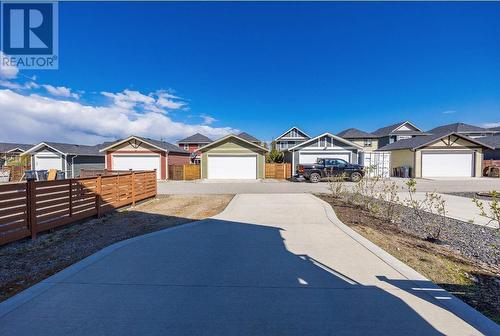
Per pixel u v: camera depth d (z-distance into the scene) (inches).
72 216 279.9
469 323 105.4
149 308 115.7
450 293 131.2
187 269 157.1
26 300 121.9
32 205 231.5
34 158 1073.5
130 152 999.6
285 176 986.1
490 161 1009.5
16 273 160.9
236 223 269.4
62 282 139.9
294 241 210.5
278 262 167.9
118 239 229.3
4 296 132.9
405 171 976.9
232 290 132.0
